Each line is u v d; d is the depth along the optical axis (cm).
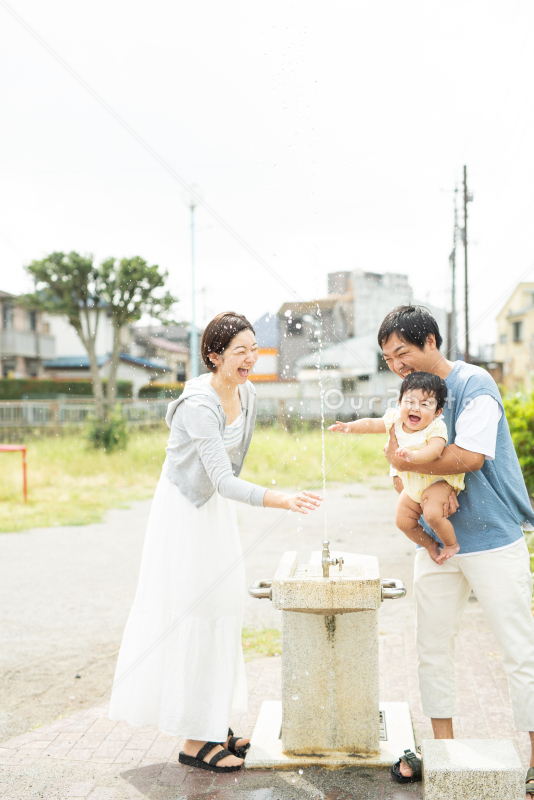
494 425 215
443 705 228
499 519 218
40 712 292
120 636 397
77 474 1123
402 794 216
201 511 240
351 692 240
